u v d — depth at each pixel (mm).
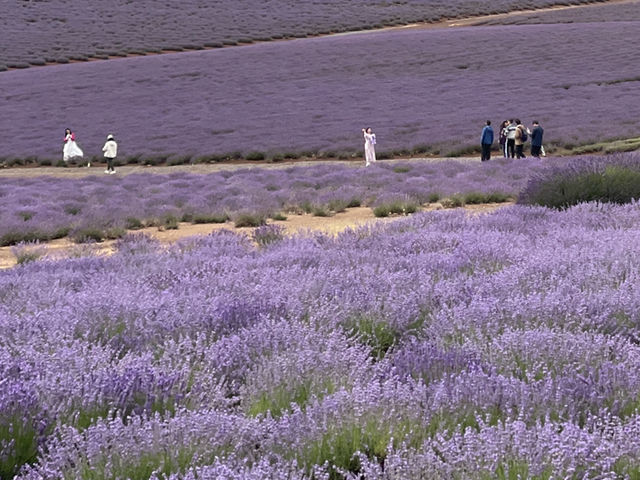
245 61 115688
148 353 8234
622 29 128250
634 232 15844
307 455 5723
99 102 92438
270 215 32688
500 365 7715
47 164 66750
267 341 8703
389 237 18484
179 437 5836
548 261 12836
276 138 69062
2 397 6461
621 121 64438
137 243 22609
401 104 83438
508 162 47438
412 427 6051
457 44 121750
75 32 157750
